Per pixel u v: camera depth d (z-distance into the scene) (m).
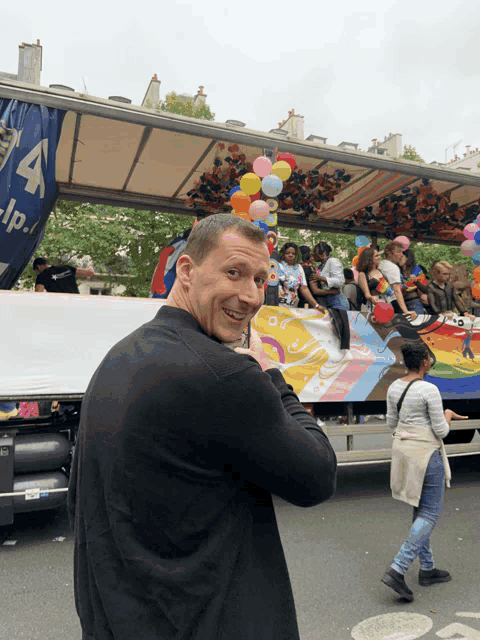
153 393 0.82
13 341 4.19
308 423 0.96
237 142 5.48
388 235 9.38
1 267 4.80
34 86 4.62
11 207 4.64
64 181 7.28
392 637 2.75
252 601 0.84
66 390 4.32
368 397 5.62
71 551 4.09
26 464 4.19
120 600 0.80
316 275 5.78
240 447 0.81
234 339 0.99
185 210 8.20
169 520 0.81
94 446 0.88
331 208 8.34
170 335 0.90
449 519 4.89
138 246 13.48
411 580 3.53
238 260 0.93
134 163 6.62
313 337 5.45
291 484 0.85
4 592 3.36
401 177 6.92
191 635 0.79
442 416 3.39
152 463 0.81
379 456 5.33
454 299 6.62
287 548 4.12
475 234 6.76
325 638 2.75
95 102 4.84
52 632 2.86
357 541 4.28
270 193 5.29
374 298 6.02
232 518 0.85
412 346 3.69
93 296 4.46
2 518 4.09
